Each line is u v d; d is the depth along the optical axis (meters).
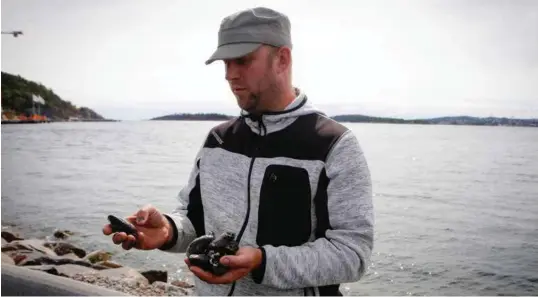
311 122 1.54
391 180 28.95
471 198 22.09
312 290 1.49
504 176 30.95
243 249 1.35
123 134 104.50
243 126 1.65
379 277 10.38
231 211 1.55
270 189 1.49
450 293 9.72
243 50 1.46
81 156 45.31
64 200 20.20
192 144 70.19
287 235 1.47
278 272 1.36
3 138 71.44
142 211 1.55
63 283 2.28
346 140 1.48
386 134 119.69
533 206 19.98
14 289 2.29
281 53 1.52
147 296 7.29
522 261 11.84
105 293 2.23
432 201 21.12
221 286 1.58
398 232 14.91
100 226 14.97
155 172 32.72
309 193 1.47
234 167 1.60
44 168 34.00
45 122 135.50
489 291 9.95
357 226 1.43
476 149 59.38
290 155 1.50
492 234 14.84
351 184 1.45
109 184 26.20
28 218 16.09
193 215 1.74
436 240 13.93
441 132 134.25
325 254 1.39
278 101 1.55
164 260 10.67
